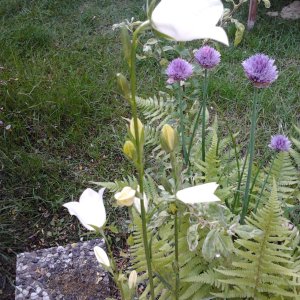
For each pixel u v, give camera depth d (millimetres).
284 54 937
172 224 460
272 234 376
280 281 398
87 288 535
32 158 722
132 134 271
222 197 461
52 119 803
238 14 1073
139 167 275
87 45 1008
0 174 709
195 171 525
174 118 552
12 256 606
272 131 765
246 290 415
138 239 450
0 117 788
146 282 544
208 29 223
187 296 432
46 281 542
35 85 840
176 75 456
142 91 847
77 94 835
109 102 858
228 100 824
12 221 645
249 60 396
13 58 930
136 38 235
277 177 515
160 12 223
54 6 1154
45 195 681
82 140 782
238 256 435
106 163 742
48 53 976
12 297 559
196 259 445
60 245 623
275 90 837
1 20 1088
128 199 271
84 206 315
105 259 325
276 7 1087
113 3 1167
